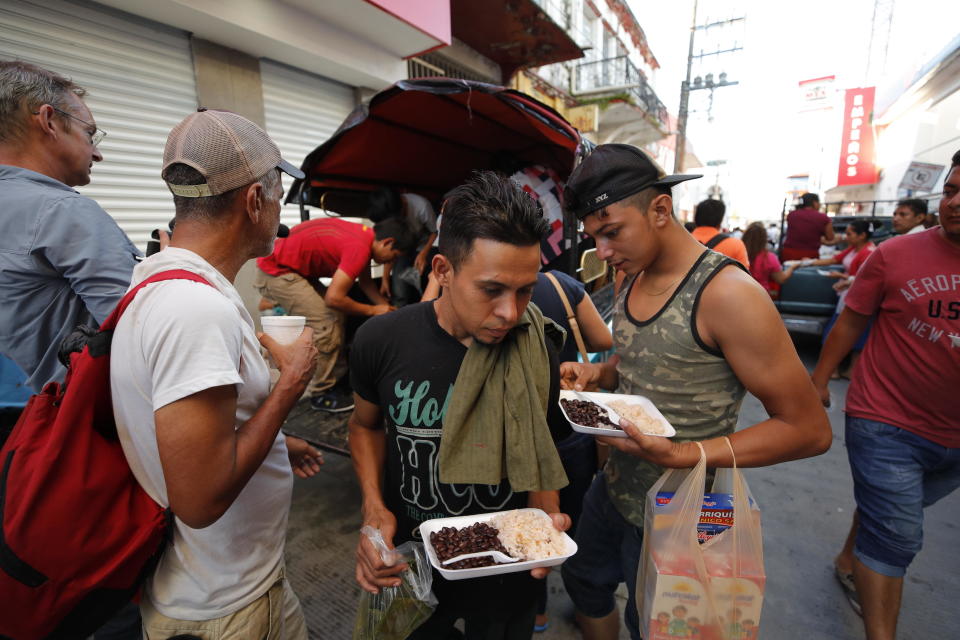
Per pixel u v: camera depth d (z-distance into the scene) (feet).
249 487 3.68
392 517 3.91
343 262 9.55
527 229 2.94
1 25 10.48
